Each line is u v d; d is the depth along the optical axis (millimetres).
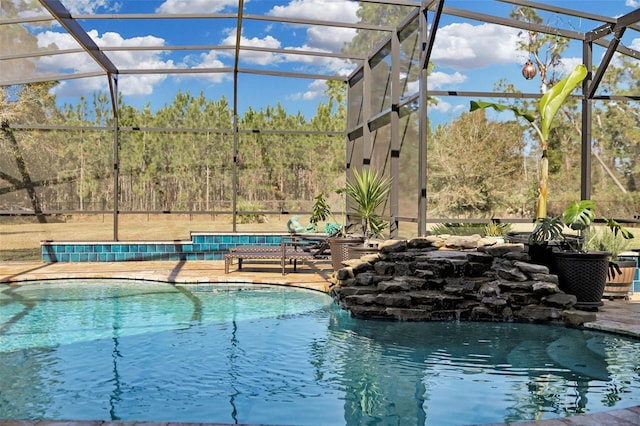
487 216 7895
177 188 11328
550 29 7551
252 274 8586
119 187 11125
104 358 4078
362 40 9203
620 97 7887
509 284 5613
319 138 11641
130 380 3562
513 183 7949
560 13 7145
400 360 4039
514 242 6613
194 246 10805
